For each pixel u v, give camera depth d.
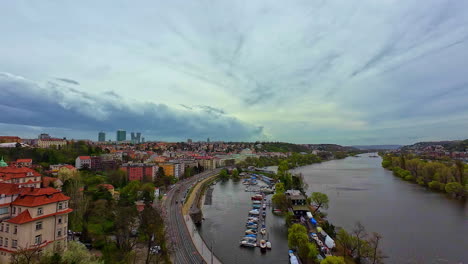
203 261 119.12
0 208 90.75
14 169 172.38
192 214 188.25
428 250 139.88
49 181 193.12
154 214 135.50
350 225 178.62
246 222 194.00
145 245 132.00
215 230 176.25
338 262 98.56
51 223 95.50
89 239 125.50
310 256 118.25
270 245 144.50
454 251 138.75
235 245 149.62
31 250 79.50
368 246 123.06
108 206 174.88
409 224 180.25
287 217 185.00
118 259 107.44
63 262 78.56
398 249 141.12
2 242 89.44
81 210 145.25
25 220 86.44
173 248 130.50
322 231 155.50
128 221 130.88
